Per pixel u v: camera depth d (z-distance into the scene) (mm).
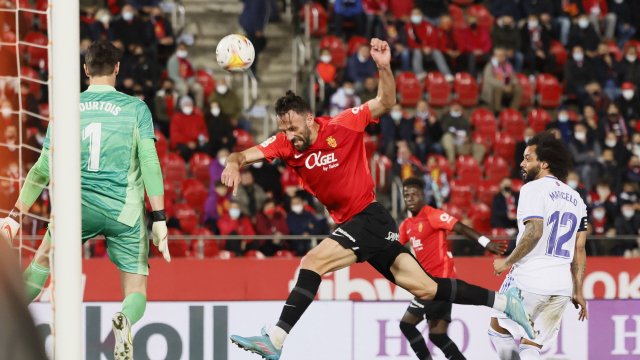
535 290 21422
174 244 40406
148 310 29469
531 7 58562
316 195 19125
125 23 51844
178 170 47000
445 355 27984
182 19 56750
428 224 27594
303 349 29922
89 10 55719
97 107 17391
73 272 15398
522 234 21375
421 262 27828
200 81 52656
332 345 30016
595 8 60250
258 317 29781
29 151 43625
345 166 18625
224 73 56281
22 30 50188
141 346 29375
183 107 48781
